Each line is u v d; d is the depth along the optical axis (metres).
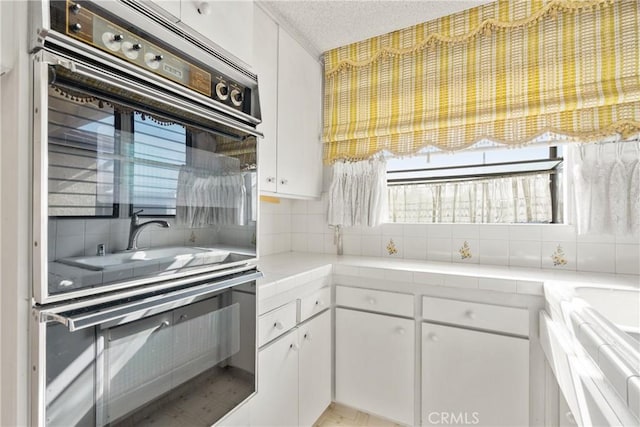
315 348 1.54
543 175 1.69
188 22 0.87
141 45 0.74
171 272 0.81
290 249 2.29
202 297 0.91
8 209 0.58
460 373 1.41
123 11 0.70
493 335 1.35
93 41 0.64
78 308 0.61
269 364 1.21
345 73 2.02
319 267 1.58
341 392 1.70
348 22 1.71
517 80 1.55
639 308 1.14
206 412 0.91
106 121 0.66
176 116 0.83
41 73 0.56
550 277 1.36
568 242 1.54
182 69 0.84
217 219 0.96
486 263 1.71
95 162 0.64
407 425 1.55
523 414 1.30
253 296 1.10
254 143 1.11
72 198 0.60
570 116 1.44
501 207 1.78
